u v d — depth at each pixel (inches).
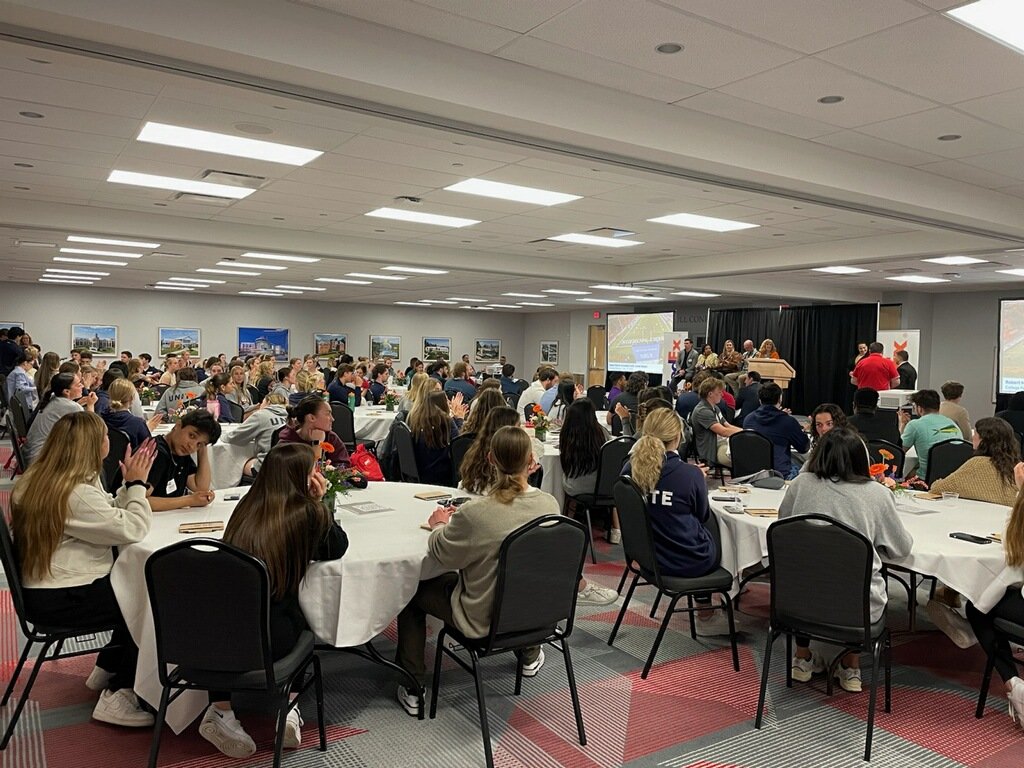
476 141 168.6
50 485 100.7
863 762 102.3
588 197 264.5
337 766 98.4
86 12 108.4
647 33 133.2
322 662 132.0
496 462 106.7
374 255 387.2
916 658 138.7
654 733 109.0
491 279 515.2
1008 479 152.6
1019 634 109.9
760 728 111.0
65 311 717.9
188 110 173.5
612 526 220.1
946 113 174.9
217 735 99.0
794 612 111.0
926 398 215.5
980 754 104.7
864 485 116.0
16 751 100.0
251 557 84.1
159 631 87.9
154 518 120.1
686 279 473.1
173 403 298.4
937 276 477.1
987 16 123.0
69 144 204.1
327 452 162.4
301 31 126.3
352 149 206.2
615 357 785.6
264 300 816.3
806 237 349.7
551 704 117.7
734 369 462.0
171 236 322.7
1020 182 247.4
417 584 107.5
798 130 193.0
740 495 162.1
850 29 129.0
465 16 128.3
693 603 165.0
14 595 100.3
